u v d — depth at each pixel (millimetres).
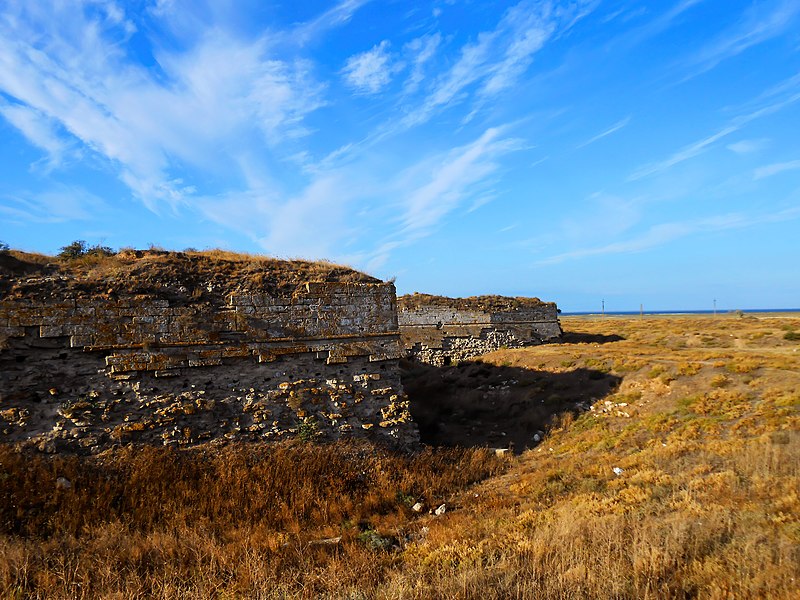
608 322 61688
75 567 8484
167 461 11773
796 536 8078
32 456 10711
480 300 35469
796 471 10680
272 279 15016
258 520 11172
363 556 9328
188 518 10758
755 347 33906
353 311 15523
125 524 10117
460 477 14352
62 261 13453
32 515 9828
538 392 22594
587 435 17578
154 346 12586
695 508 9641
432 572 8445
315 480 12836
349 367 15234
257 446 13117
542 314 38125
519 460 16281
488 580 7801
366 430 14773
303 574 8633
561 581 7496
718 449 13297
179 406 12539
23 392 11078
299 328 14594
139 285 12930
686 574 7641
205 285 14008
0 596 7465
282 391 13977
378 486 13242
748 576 7145
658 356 25312
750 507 9438
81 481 10719
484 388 25125
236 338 13703
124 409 11977
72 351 11727
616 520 9352
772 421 14805
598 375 22969
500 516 11031
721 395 17922
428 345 32312
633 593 7191
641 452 14672
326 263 16891
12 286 11602
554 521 9977
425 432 18969
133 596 7656
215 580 8352
